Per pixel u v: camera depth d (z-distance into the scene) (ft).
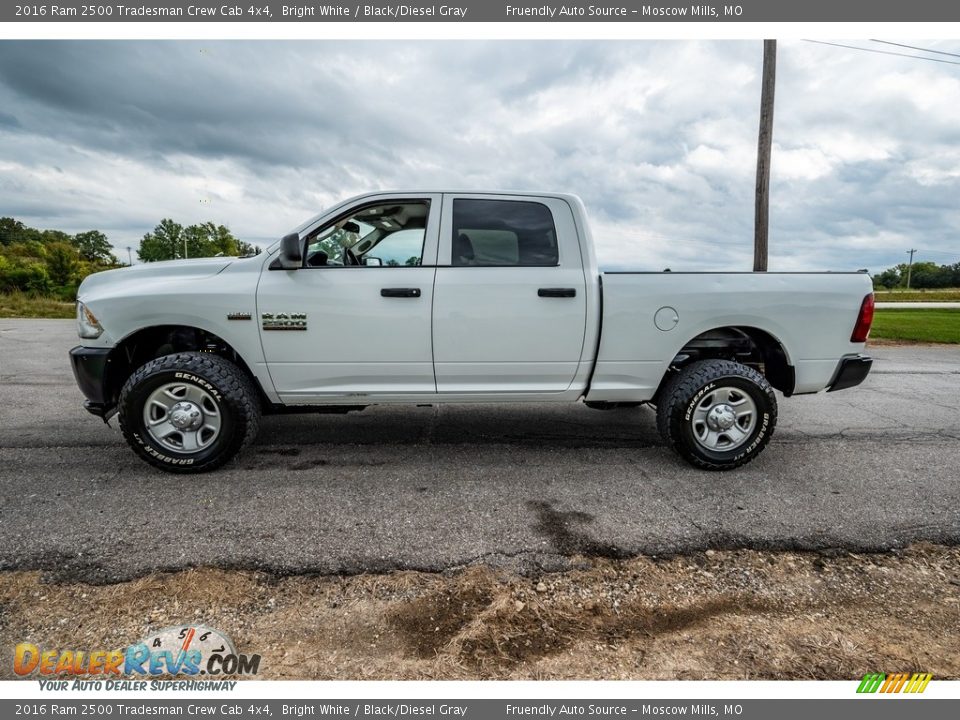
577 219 11.59
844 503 10.11
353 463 11.93
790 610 6.94
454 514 9.45
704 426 11.50
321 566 7.71
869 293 11.71
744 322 11.42
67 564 7.64
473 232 11.37
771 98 36.06
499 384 11.58
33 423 14.58
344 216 11.26
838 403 18.70
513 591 7.19
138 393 10.45
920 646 6.30
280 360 11.04
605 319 11.24
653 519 9.34
